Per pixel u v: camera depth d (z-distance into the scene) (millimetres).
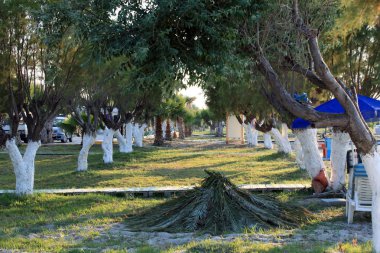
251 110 24234
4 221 10828
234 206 9938
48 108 13453
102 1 6520
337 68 13227
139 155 29609
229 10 6359
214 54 6566
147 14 6273
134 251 7746
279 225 9641
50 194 14000
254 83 12070
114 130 24375
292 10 7621
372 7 6938
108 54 6562
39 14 7355
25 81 12906
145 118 29172
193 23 6383
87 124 20984
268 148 35844
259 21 7516
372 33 12773
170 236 9039
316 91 14164
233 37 6891
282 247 7734
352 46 13289
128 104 22500
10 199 13117
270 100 11461
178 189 14109
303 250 7504
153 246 8141
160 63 6418
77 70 12781
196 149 37438
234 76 7910
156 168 22484
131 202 12961
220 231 9312
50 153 32750
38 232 9664
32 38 12047
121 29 6457
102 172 20641
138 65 6590
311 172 13273
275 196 13203
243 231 9227
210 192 10180
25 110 13547
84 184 17078
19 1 11250
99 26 6562
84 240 8805
